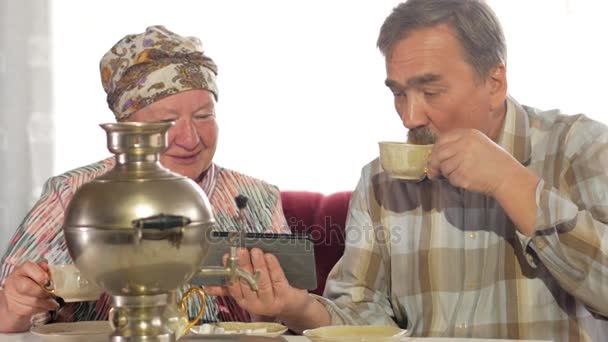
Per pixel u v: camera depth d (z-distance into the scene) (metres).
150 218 1.17
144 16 3.37
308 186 3.33
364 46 3.28
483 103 1.80
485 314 1.85
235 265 1.32
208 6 3.34
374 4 3.27
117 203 1.18
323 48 3.30
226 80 3.35
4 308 1.70
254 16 3.33
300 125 3.33
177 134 1.96
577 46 3.12
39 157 3.40
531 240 1.70
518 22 3.15
